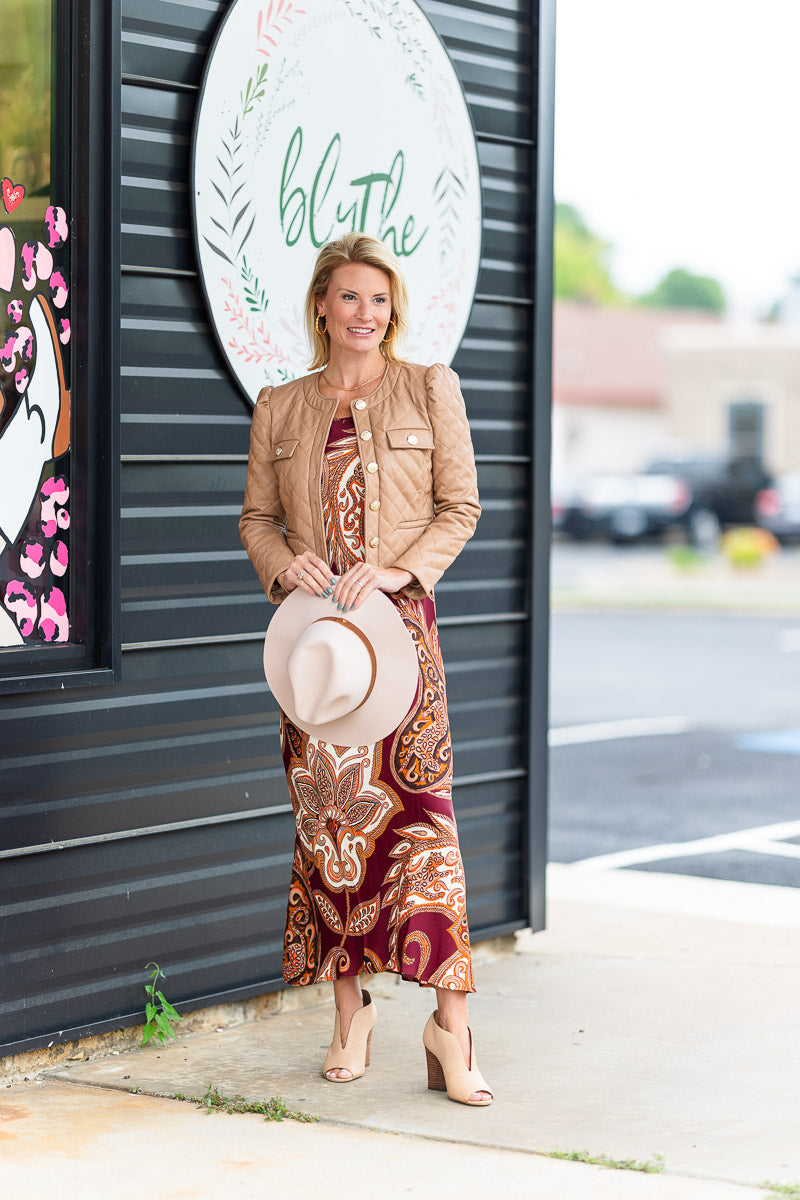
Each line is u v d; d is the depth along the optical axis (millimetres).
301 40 4742
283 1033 4602
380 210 5008
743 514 31062
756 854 7230
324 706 3834
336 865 4035
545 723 5547
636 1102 3988
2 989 4105
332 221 4887
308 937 4148
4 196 4129
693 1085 4117
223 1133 3773
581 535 31328
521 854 5523
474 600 5352
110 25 4215
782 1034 4555
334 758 3959
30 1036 4172
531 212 5496
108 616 4273
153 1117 3883
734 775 9250
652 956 5449
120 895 4375
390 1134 3770
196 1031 4598
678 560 26328
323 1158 3615
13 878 4121
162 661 4480
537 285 5492
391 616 3883
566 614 20266
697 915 6059
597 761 9727
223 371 4656
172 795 4508
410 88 5066
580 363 42281
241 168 4621
